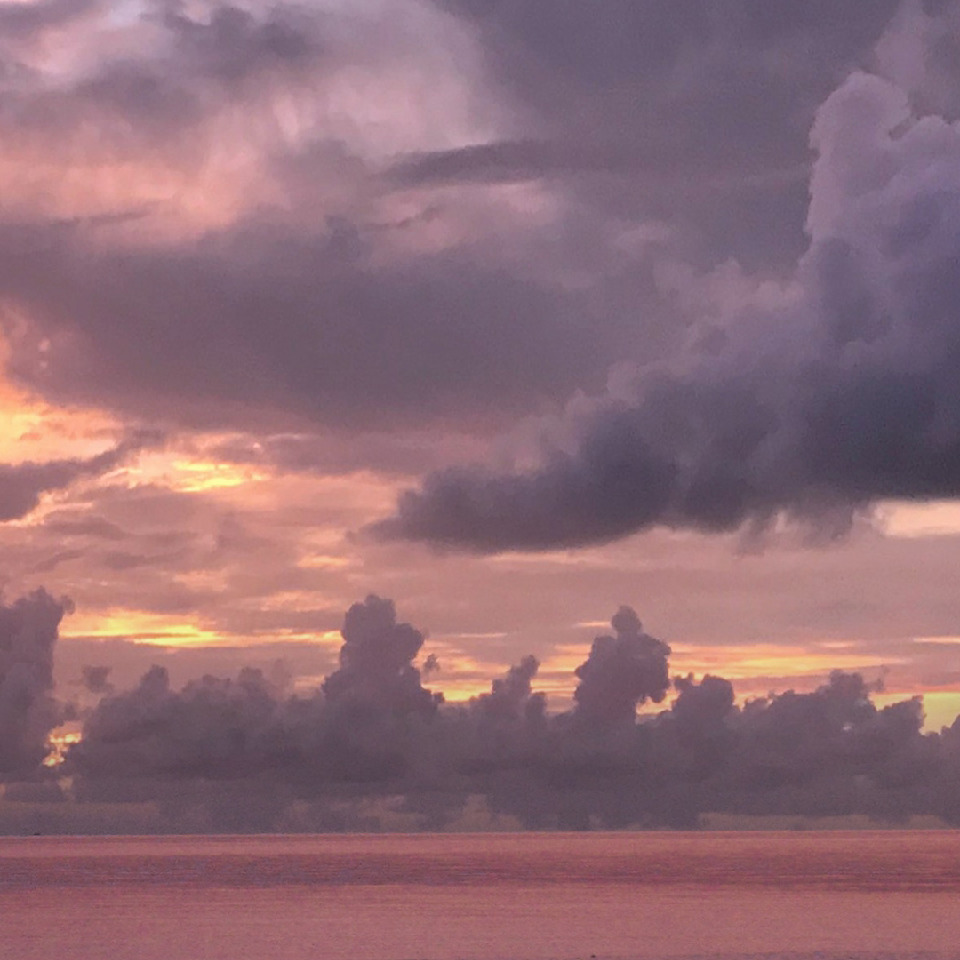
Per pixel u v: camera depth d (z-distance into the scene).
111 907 107.50
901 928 85.38
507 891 131.12
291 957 69.38
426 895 125.38
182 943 76.69
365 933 83.12
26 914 99.69
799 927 86.44
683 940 77.31
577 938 78.88
